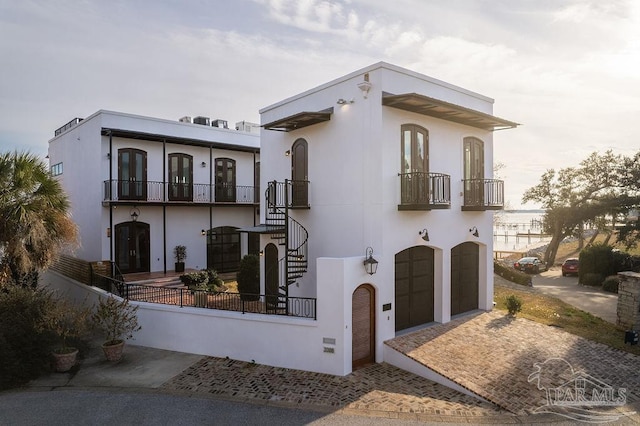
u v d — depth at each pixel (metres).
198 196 19.55
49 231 11.45
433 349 10.05
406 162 11.20
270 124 12.46
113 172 17.00
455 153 12.68
